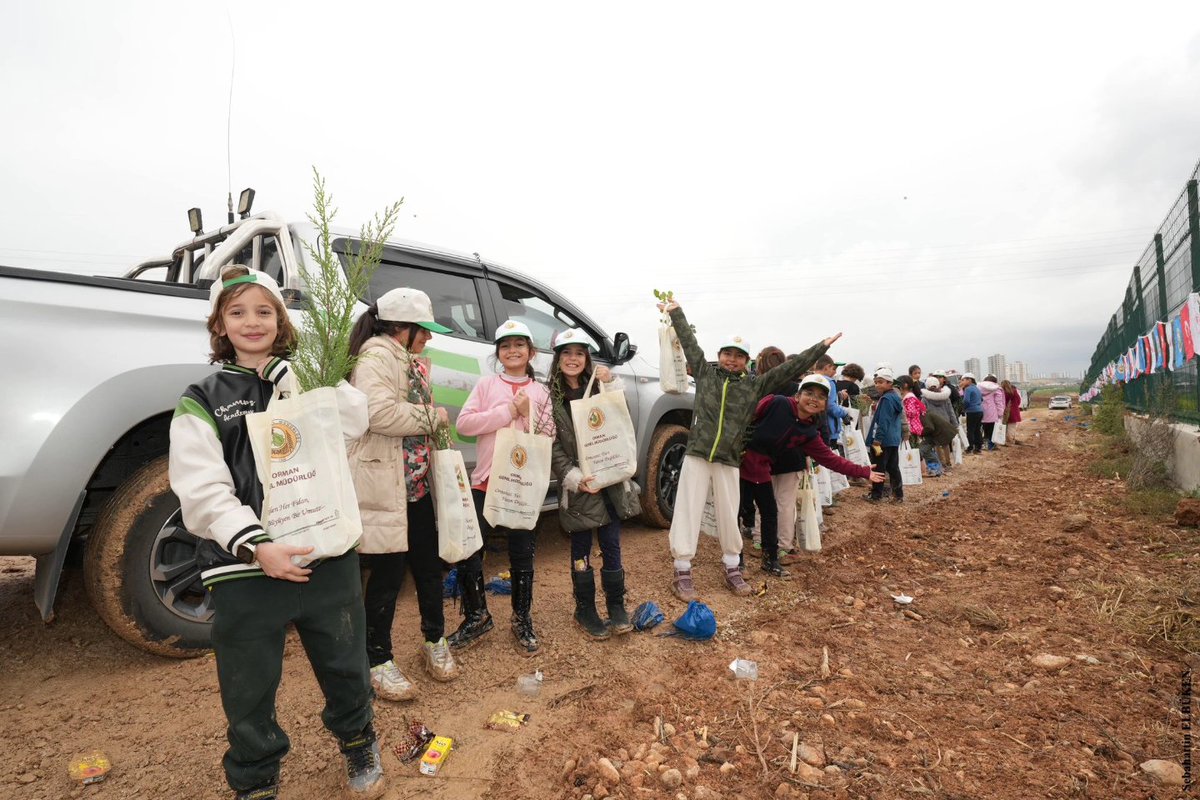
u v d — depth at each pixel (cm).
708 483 420
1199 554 457
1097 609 369
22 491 251
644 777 219
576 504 334
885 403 742
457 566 329
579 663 316
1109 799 207
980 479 923
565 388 348
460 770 228
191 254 452
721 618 378
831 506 706
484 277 458
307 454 180
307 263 349
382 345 262
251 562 167
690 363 428
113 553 278
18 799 214
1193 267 729
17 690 283
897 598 405
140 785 223
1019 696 276
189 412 171
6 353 254
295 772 228
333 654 193
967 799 207
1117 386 1592
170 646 298
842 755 232
